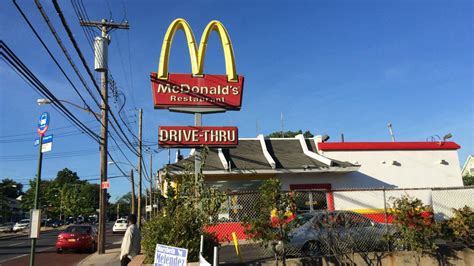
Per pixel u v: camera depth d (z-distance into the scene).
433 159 23.20
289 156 22.53
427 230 10.52
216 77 15.14
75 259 19.09
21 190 110.50
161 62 14.83
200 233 11.01
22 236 44.09
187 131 14.52
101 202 20.12
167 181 12.34
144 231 13.86
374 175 22.38
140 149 34.12
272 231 9.71
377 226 11.54
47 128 9.79
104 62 18.31
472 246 11.01
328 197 21.03
